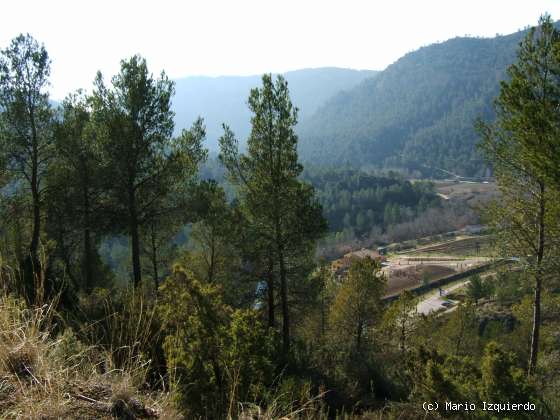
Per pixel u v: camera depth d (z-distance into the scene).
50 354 2.43
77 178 13.20
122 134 11.93
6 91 12.59
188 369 3.29
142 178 13.13
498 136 10.77
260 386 3.57
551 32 8.66
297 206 11.79
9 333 2.45
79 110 14.31
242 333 3.93
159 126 12.79
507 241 11.78
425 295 52.56
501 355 6.53
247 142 12.12
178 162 12.91
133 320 3.14
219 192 14.29
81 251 15.97
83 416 2.12
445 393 6.11
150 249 16.14
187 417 2.82
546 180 8.52
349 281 17.36
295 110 11.77
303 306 13.45
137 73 12.24
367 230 86.25
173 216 13.65
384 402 7.63
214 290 4.35
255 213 11.96
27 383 2.23
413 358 8.09
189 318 3.92
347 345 15.27
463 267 62.97
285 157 11.90
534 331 11.35
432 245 78.12
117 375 2.54
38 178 13.72
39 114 13.14
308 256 12.60
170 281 4.17
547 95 8.58
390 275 60.94
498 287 33.41
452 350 17.66
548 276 10.95
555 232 10.38
